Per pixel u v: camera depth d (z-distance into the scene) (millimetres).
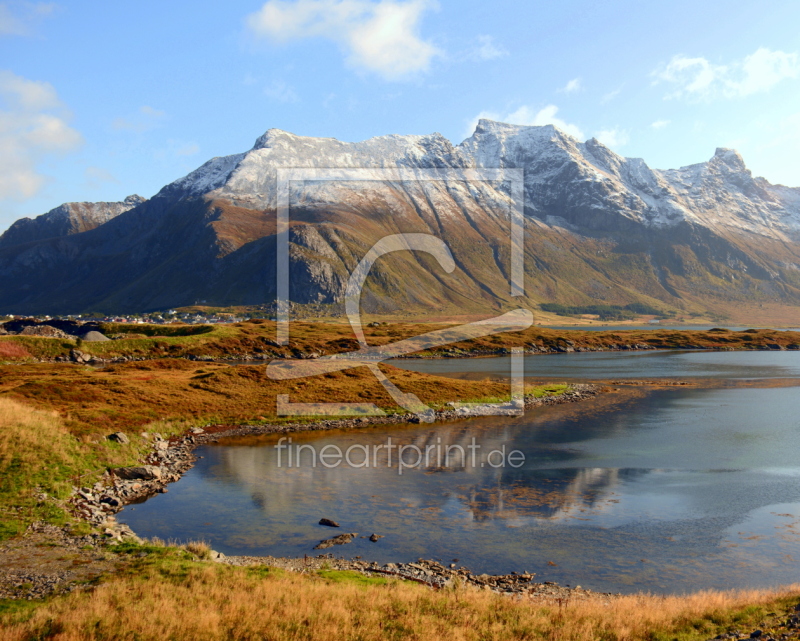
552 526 32469
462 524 32625
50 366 94438
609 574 26156
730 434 59250
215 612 18062
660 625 18062
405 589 21875
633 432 60031
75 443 42656
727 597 21797
